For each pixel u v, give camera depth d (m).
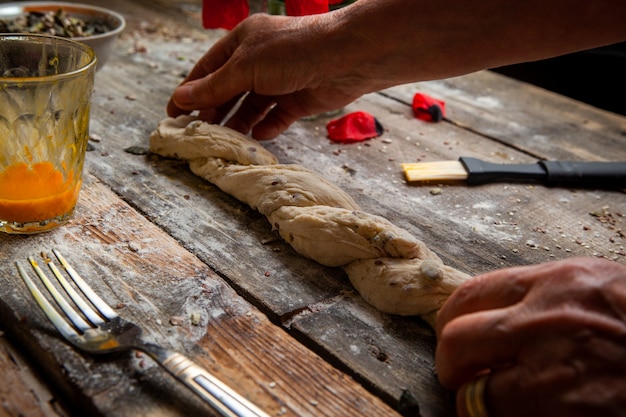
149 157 1.03
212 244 0.82
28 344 0.65
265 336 0.67
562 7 0.78
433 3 0.84
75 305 0.68
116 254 0.78
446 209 0.96
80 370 0.60
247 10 1.15
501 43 0.84
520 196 1.01
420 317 0.72
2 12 1.35
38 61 0.86
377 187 1.00
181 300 0.71
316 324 0.70
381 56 0.91
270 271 0.78
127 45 1.56
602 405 0.47
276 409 0.59
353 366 0.64
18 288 0.71
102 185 0.94
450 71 0.91
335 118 1.23
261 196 0.87
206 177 0.96
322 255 0.78
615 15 0.77
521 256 0.85
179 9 1.89
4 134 0.74
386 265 0.74
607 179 1.05
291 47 0.94
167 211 0.89
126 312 0.69
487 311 0.56
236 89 1.00
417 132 1.21
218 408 0.56
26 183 0.77
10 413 0.58
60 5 1.40
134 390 0.59
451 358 0.57
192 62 1.49
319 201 0.84
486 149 1.17
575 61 1.51
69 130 0.78
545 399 0.50
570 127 1.29
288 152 1.08
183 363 0.60
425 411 0.60
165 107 1.23
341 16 0.93
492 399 0.53
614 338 0.49
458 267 0.82
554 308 0.52
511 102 1.39
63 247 0.79
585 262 0.56
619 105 1.48
